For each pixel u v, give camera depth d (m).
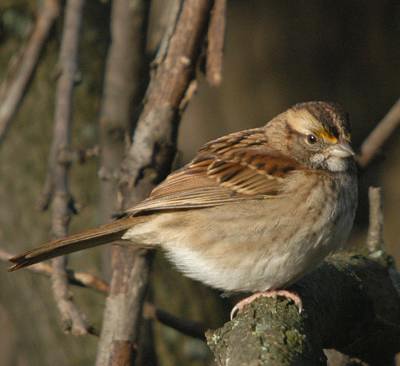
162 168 10.43
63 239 10.18
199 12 10.25
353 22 19.06
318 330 9.53
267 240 10.41
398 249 17.53
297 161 10.82
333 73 19.16
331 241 10.44
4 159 14.62
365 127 19.08
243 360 8.22
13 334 15.49
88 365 14.26
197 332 11.11
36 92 14.71
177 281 14.69
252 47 18.95
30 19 14.78
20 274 14.53
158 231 10.53
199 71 10.91
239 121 18.67
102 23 14.98
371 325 10.38
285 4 19.05
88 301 13.97
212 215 10.54
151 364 11.95
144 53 11.38
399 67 19.03
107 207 11.07
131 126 10.92
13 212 14.49
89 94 14.71
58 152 10.38
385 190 18.48
